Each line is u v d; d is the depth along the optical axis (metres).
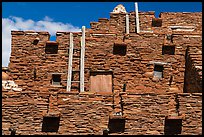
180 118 15.16
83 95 15.85
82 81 19.69
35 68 20.30
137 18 24.27
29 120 15.48
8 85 18.59
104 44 20.50
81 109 15.69
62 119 15.55
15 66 20.34
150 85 19.92
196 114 15.45
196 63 18.95
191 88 18.83
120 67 20.16
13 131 15.09
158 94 15.78
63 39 20.81
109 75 20.12
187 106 15.54
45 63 20.42
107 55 20.31
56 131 15.37
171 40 20.80
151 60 20.28
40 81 20.16
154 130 15.33
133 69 20.14
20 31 20.84
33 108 15.61
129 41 20.48
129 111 15.58
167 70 20.19
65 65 20.38
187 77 19.73
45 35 20.92
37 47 20.67
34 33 20.88
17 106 15.59
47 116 15.23
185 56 20.42
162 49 20.50
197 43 20.70
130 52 20.34
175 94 15.80
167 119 15.21
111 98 15.87
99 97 15.85
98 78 20.08
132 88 19.83
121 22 24.44
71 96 15.84
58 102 15.77
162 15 24.86
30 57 20.52
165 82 20.03
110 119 15.43
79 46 20.69
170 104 15.71
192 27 24.69
